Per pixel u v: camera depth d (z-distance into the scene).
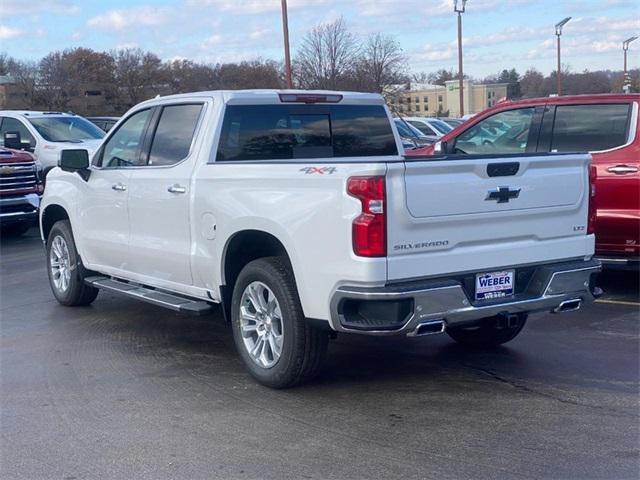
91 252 8.19
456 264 5.43
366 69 35.66
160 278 7.17
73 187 8.40
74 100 50.06
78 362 6.86
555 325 7.82
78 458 4.91
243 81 42.91
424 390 5.98
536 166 5.77
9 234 14.92
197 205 6.48
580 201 6.07
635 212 8.50
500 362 6.68
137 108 7.62
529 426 5.24
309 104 7.14
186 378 6.38
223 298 6.45
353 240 5.18
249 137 6.81
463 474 4.55
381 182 5.11
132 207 7.34
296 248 5.57
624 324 7.80
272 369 5.92
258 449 4.96
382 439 5.07
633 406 5.58
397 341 7.39
